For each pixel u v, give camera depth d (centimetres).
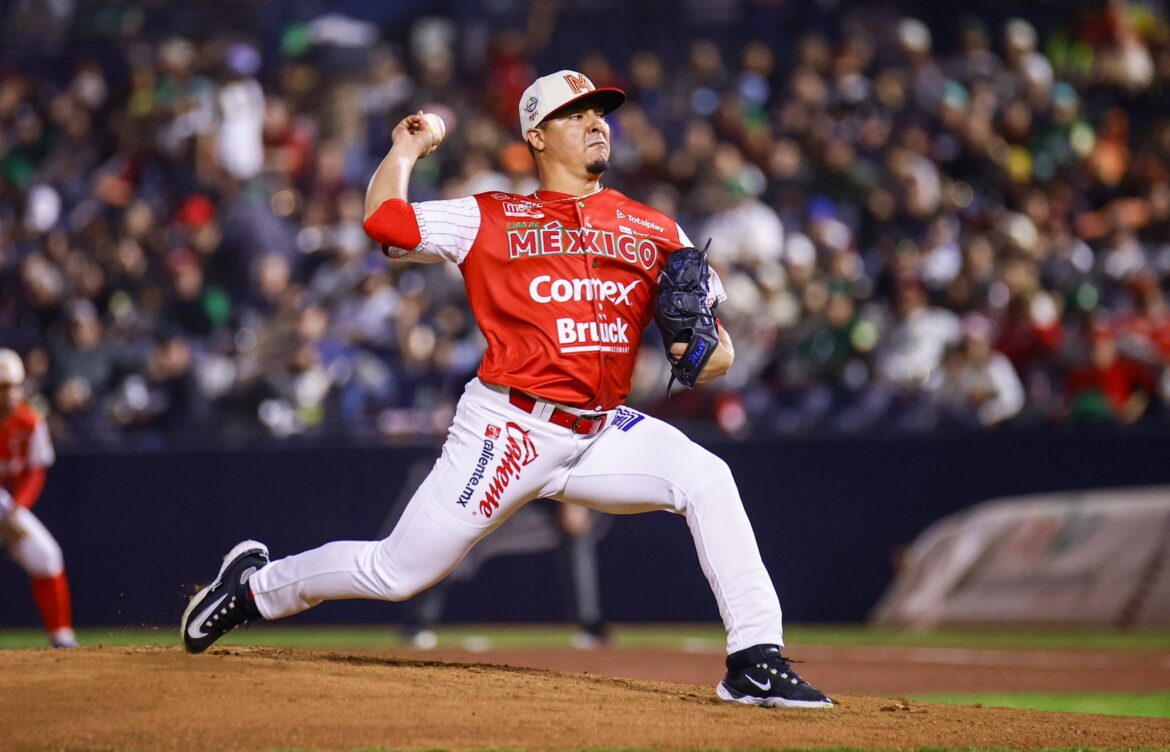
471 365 4206
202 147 5578
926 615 4394
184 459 4484
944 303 4778
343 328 4728
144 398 4659
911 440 4478
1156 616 4159
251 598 1855
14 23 6656
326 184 5541
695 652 3688
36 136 6050
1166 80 5778
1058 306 4734
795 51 6050
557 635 4281
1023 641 4106
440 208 1758
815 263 4862
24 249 5509
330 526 4425
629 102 5894
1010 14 6066
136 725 1541
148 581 4453
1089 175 5366
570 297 1755
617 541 4544
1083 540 4331
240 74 5703
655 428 1812
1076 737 1734
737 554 1769
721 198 5006
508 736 1545
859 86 5559
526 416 1744
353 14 6494
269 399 4547
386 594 1794
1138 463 4344
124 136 5884
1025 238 4841
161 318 4944
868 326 4591
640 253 1802
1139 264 4831
